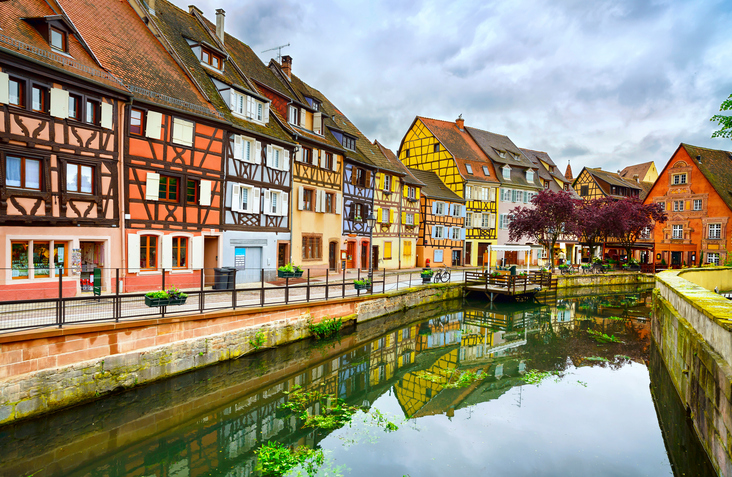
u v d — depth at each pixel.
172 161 13.45
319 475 6.25
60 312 7.52
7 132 9.68
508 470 6.47
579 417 8.60
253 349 11.02
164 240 13.19
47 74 10.28
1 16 10.09
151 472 6.37
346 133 24.14
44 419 7.06
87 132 11.26
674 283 11.18
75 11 12.93
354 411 8.77
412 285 20.48
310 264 20.77
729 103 11.07
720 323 5.68
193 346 9.47
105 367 7.93
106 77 11.71
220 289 10.48
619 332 16.84
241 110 16.81
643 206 33.19
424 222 32.69
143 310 9.27
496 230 37.69
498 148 40.16
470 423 8.23
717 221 33.91
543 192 29.75
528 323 18.47
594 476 6.29
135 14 15.76
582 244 43.56
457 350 14.02
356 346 13.70
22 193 9.95
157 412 8.23
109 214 11.80
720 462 5.40
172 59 15.45
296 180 19.64
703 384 6.36
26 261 10.19
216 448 7.10
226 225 15.49
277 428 7.85
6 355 6.69
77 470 6.31
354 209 24.75
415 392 10.06
